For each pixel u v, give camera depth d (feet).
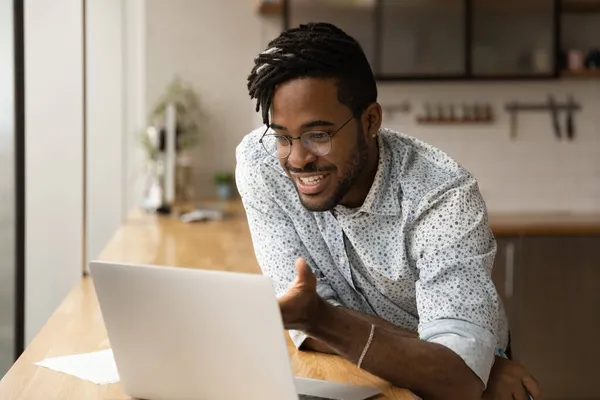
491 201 17.61
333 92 4.69
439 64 16.46
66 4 9.69
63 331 6.24
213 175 17.63
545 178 17.63
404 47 16.42
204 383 4.36
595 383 15.38
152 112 17.31
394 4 16.35
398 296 5.67
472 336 4.78
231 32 17.47
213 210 14.69
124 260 9.68
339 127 4.74
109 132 15.29
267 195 5.67
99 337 6.06
